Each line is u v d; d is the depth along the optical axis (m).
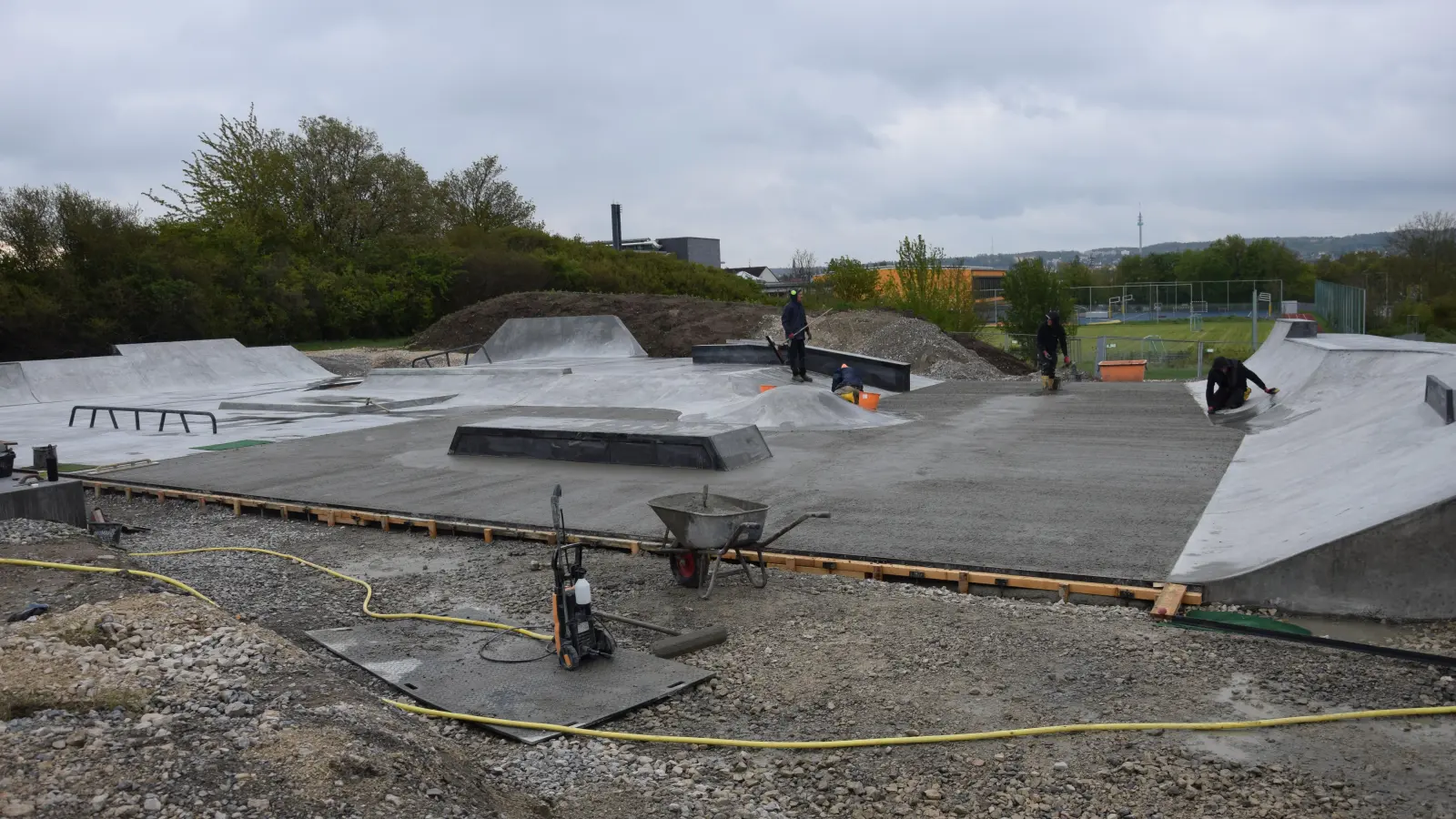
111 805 3.84
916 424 16.41
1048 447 13.57
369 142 52.16
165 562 9.62
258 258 42.38
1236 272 78.88
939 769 4.95
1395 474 8.08
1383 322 55.72
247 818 3.81
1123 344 40.09
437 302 47.53
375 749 4.52
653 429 13.67
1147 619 6.95
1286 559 6.95
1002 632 6.78
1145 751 5.00
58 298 33.34
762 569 7.96
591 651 6.45
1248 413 15.48
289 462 14.74
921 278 41.53
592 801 4.80
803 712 5.71
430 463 14.18
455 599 8.14
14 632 5.76
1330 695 5.58
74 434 18.77
